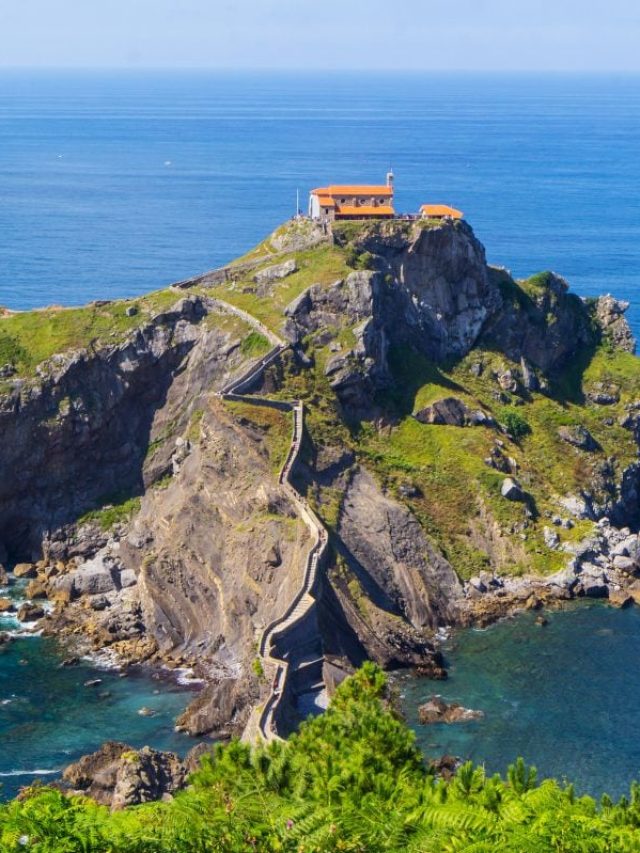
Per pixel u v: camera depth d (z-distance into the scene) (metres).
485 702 181.12
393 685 186.75
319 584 196.12
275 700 170.50
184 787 153.62
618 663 193.62
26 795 121.50
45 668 192.88
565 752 167.25
